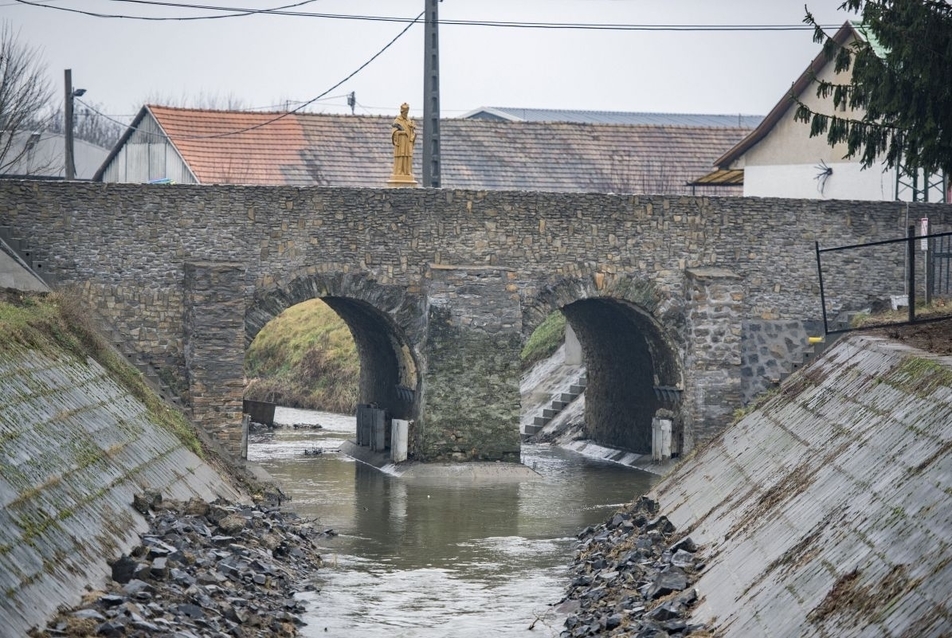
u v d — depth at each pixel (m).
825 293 57.28
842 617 20.19
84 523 27.36
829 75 68.12
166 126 77.38
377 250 52.62
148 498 32.53
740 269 56.44
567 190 81.88
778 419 35.03
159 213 49.81
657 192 84.12
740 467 34.31
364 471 55.84
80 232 48.94
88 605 23.84
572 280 54.50
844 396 30.94
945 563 18.70
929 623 17.66
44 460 28.12
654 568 30.94
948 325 35.12
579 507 46.88
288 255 51.41
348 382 85.56
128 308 49.50
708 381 55.16
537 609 31.11
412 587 33.47
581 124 87.88
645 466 57.22
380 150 79.94
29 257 48.25
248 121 79.38
